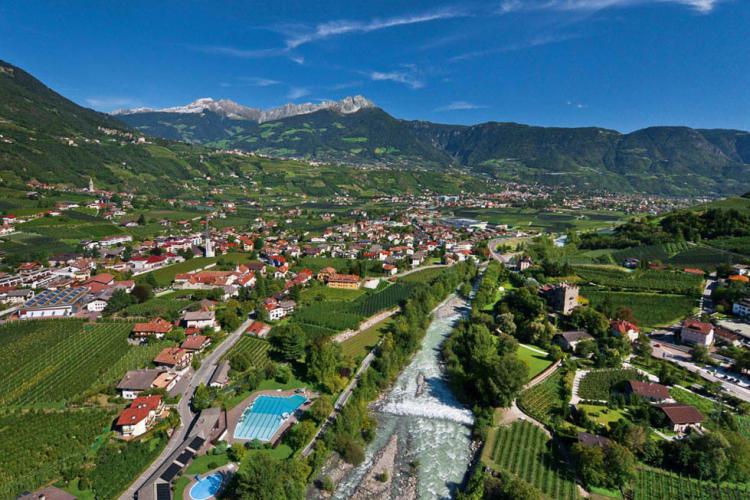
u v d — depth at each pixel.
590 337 186.62
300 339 173.88
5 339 174.38
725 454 110.81
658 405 137.00
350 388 156.88
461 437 136.12
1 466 109.19
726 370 161.12
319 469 119.81
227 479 109.38
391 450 130.38
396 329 194.12
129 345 173.25
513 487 102.56
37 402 137.00
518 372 142.88
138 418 125.31
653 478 110.50
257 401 147.25
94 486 104.25
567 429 131.62
